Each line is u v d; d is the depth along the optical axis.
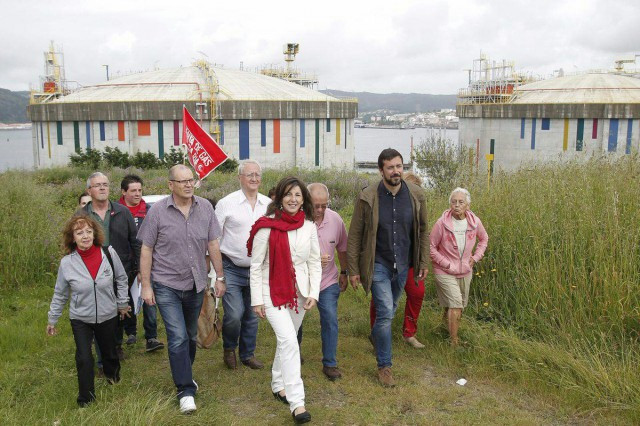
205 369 6.42
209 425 5.11
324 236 6.14
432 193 12.17
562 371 5.75
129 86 47.41
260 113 44.56
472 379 5.98
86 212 6.45
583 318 6.46
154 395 5.62
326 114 46.88
